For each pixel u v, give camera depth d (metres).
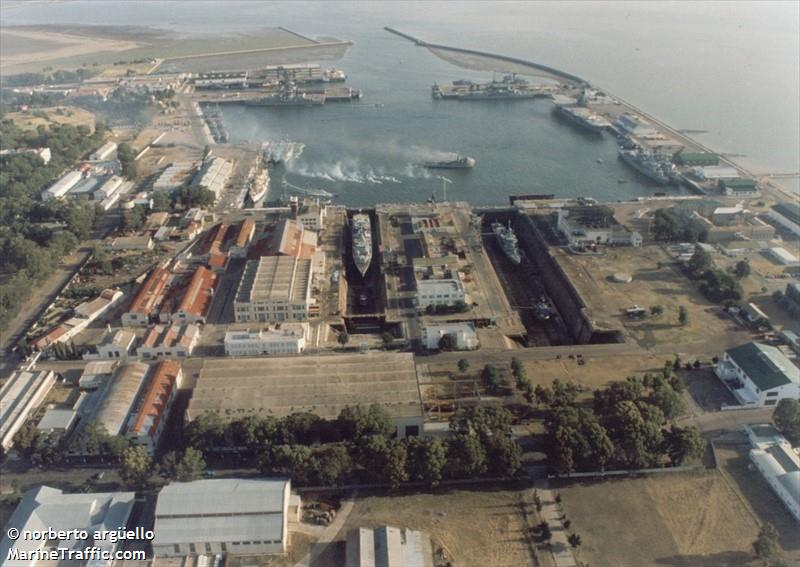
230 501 183.62
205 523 179.50
